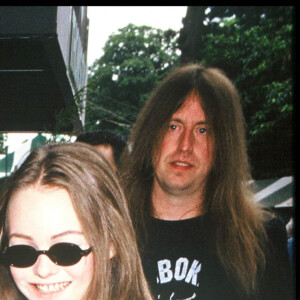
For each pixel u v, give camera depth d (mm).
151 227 1958
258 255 1931
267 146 8609
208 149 1986
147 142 2008
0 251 1267
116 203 1305
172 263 1933
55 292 1218
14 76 4082
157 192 1993
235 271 1915
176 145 1977
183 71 2057
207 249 1938
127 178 2025
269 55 9000
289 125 8281
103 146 2254
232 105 2039
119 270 1326
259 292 1911
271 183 7000
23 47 3586
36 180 1216
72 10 4656
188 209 1981
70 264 1208
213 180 1994
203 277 1917
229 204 1968
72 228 1212
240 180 2000
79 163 1261
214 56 9664
